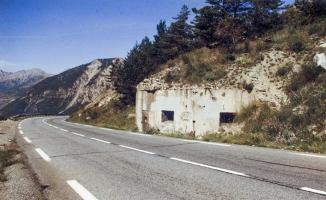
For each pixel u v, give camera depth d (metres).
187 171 8.56
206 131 20.73
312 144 13.05
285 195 6.09
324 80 17.69
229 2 33.12
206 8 34.66
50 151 13.56
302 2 28.03
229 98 20.30
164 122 23.89
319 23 24.36
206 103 21.09
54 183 7.95
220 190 6.62
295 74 19.48
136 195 6.53
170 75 25.53
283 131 15.42
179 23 48.41
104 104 56.56
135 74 49.69
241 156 10.52
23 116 70.00
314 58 19.47
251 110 19.19
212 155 10.96
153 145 14.33
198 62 25.81
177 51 46.09
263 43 24.34
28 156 12.39
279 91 19.22
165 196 6.37
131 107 47.31
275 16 30.23
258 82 20.22
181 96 22.75
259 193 6.29
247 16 31.39
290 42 22.59
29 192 6.98
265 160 9.66
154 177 8.03
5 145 16.58
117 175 8.44
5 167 10.27
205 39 34.44
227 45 28.77
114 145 14.88
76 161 10.84
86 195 6.73
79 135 21.06
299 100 17.55
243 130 18.41
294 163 9.05
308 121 15.40
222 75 22.20
